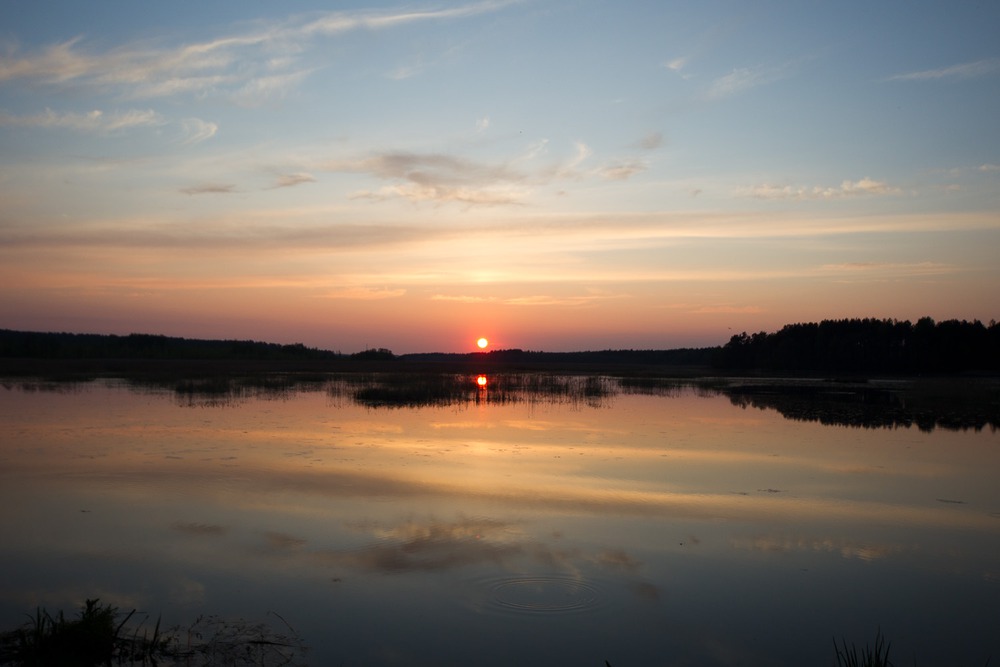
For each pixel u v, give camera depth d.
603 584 9.70
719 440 22.34
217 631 8.12
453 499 13.89
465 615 8.66
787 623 8.69
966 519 13.27
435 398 35.00
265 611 8.69
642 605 9.08
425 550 10.86
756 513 13.41
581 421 26.98
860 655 7.88
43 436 20.86
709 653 7.90
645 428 25.12
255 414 27.23
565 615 8.74
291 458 17.83
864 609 9.13
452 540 11.34
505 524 12.27
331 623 8.41
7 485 14.58
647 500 14.19
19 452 18.20
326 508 13.08
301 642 7.93
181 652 7.62
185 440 20.42
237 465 16.83
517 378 55.47
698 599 9.31
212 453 18.39
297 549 10.83
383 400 33.84
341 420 25.84
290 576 9.78
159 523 12.04
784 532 12.27
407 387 40.56
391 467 16.86
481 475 16.14
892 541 11.89
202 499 13.61
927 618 8.90
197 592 9.22
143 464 16.80
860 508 13.95
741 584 9.85
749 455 19.58
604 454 19.30
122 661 7.41
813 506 14.02
